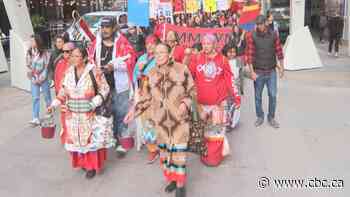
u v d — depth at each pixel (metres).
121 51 5.89
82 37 6.36
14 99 10.30
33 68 7.79
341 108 8.54
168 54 4.69
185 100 4.68
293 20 13.06
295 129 7.30
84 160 5.51
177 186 4.84
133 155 6.38
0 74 13.77
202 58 5.53
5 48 16.83
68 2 24.23
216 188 5.20
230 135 7.09
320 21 19.62
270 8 19.39
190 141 5.46
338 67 13.28
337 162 5.86
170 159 4.83
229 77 5.63
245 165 5.85
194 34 6.63
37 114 8.02
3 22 18.08
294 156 6.11
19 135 7.45
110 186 5.36
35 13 22.53
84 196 5.11
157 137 4.89
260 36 7.16
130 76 5.95
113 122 6.14
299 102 9.09
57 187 5.38
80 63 5.22
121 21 16.45
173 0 7.66
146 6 7.19
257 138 6.91
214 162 5.79
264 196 4.97
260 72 7.26
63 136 6.07
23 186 5.43
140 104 5.00
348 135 6.91
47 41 19.66
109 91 5.51
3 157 6.42
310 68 13.17
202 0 7.81
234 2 8.45
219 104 5.66
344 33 18.70
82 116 5.26
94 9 24.73
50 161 6.22
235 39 8.09
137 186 5.34
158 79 4.72
